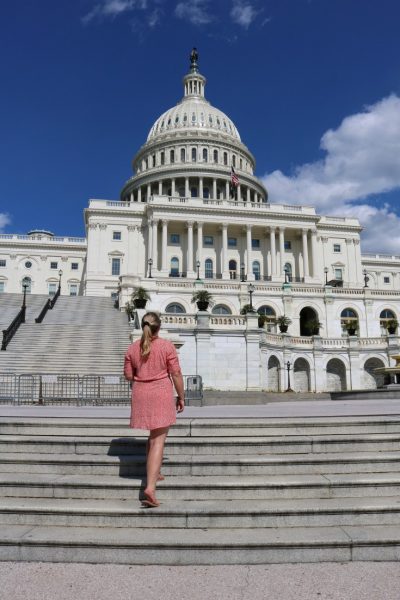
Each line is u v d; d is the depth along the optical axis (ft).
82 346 92.27
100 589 13.94
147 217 266.36
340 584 14.21
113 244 266.98
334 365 131.85
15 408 44.42
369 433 24.31
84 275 298.35
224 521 17.58
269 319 151.02
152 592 13.74
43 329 100.99
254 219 264.31
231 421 24.66
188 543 15.97
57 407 48.19
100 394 57.31
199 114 372.58
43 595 13.53
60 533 16.93
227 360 103.04
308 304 162.30
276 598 13.34
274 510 17.62
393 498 19.26
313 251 270.26
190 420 25.22
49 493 19.72
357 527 17.48
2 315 114.62
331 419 25.20
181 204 258.37
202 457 21.97
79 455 22.57
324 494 19.39
